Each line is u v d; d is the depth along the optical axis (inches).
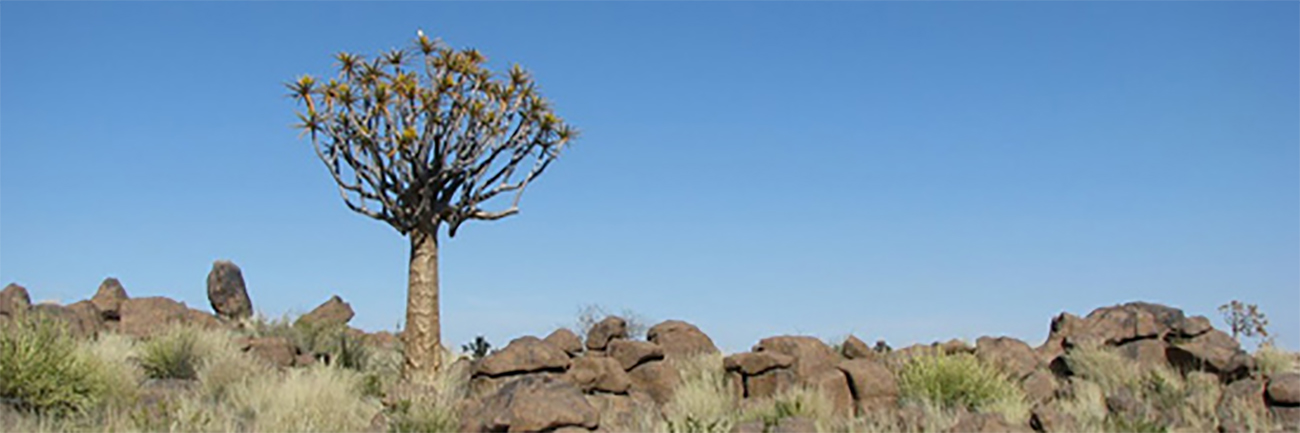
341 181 691.4
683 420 519.2
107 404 514.9
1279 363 655.1
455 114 700.0
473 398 587.2
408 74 695.7
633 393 622.5
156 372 636.1
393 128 684.1
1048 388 596.4
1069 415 508.4
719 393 593.0
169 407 505.7
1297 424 502.0
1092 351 638.5
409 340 682.2
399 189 689.0
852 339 685.3
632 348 644.1
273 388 555.8
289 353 712.4
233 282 984.9
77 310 782.5
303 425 496.7
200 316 836.6
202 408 516.1
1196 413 533.3
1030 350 650.8
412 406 509.0
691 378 623.2
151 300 828.6
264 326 844.0
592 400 585.9
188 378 634.2
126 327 800.9
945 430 491.2
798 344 643.5
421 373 674.8
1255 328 848.3
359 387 625.0
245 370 598.2
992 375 595.2
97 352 586.2
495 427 448.8
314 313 956.0
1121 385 599.8
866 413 554.9
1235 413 516.1
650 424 526.3
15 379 490.3
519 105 722.8
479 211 714.2
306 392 544.7
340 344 786.2
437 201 700.0
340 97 678.5
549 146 726.5
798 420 495.5
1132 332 665.6
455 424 489.7
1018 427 492.4
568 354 686.5
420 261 690.2
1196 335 676.1
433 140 695.1
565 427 447.8
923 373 590.2
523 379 479.5
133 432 465.7
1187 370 629.6
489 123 703.7
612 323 697.6
